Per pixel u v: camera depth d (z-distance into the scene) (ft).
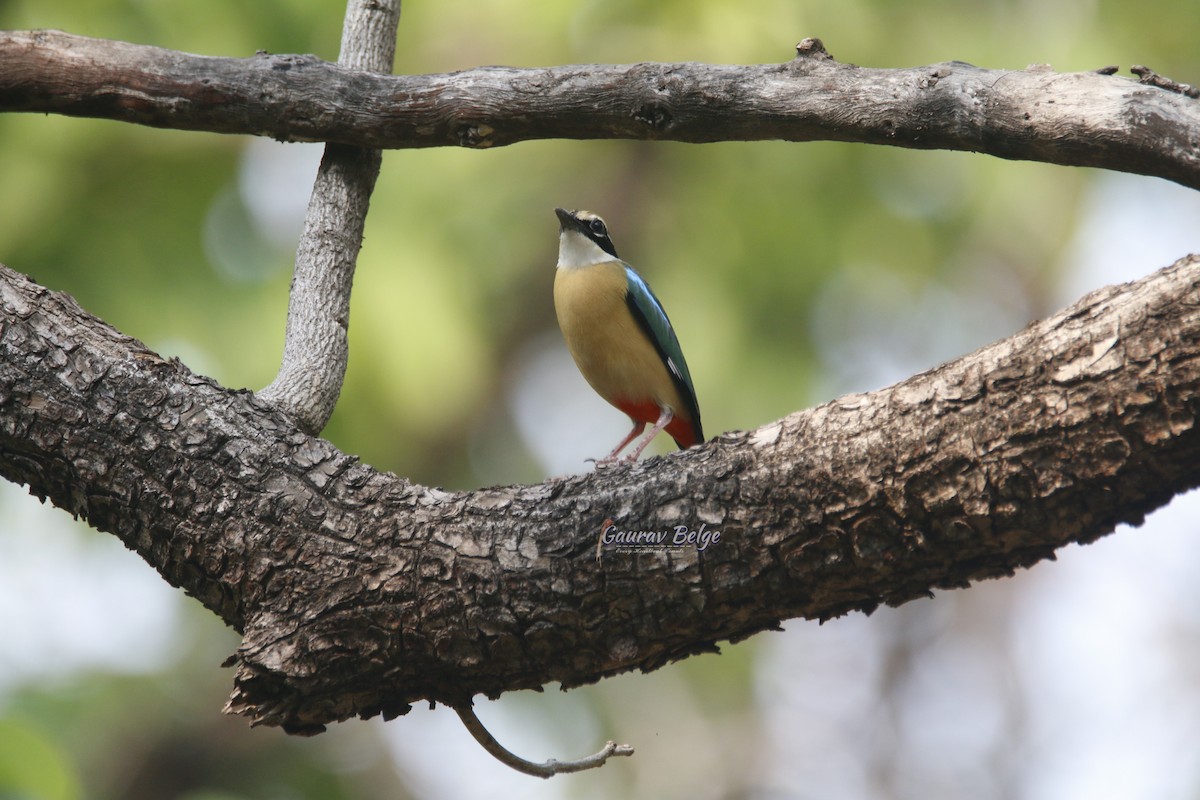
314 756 73.20
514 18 50.19
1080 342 18.71
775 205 55.77
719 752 77.10
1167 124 19.69
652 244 56.03
